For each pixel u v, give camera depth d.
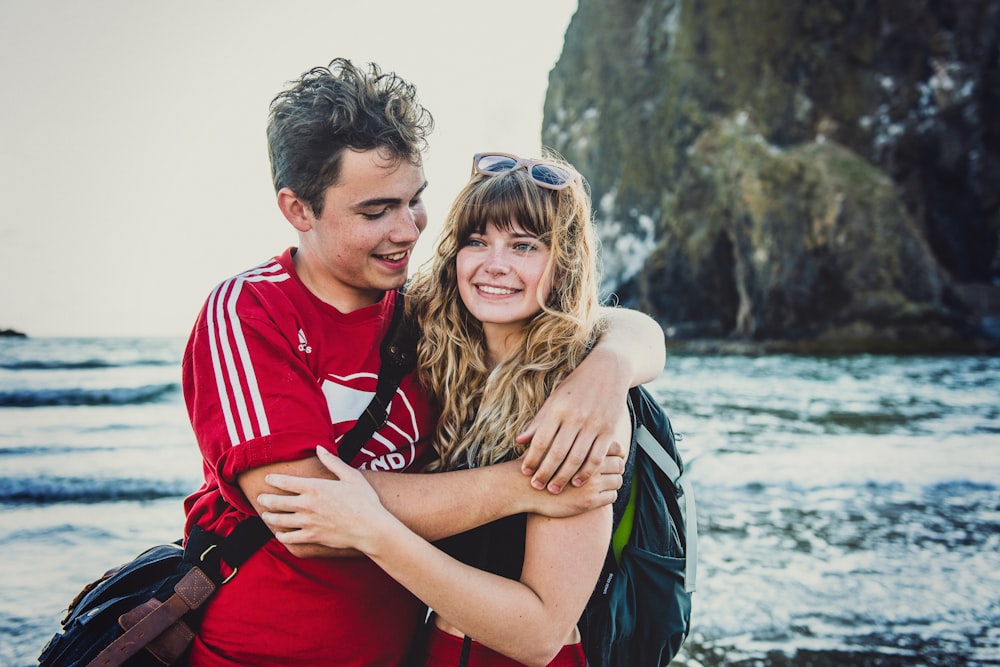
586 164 59.34
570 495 1.93
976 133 43.91
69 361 31.08
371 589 2.19
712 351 40.19
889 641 4.23
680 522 2.34
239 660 2.11
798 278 40.44
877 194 40.41
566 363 2.14
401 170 2.17
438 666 2.19
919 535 6.45
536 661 1.98
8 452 11.34
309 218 2.21
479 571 1.93
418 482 2.00
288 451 1.97
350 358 2.24
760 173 42.03
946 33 44.34
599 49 59.62
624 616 2.18
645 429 2.30
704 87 47.84
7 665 3.78
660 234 50.03
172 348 41.56
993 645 4.21
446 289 2.30
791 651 4.11
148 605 2.10
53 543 6.17
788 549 6.00
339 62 2.19
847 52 45.44
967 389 21.75
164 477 9.27
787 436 12.53
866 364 31.59
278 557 2.09
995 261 44.19
